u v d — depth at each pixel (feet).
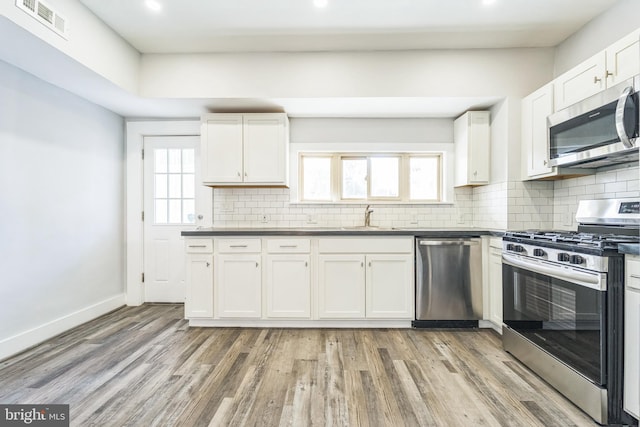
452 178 11.59
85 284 10.02
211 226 11.76
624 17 7.25
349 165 12.09
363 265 9.45
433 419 5.32
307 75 9.54
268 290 9.55
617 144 6.07
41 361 7.35
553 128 7.78
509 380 6.56
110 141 11.13
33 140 8.28
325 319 9.53
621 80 6.23
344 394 6.04
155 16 7.95
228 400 5.85
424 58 9.47
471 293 9.46
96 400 5.84
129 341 8.53
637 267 4.87
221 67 9.61
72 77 8.28
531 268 6.88
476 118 10.41
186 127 11.76
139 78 9.65
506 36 8.84
